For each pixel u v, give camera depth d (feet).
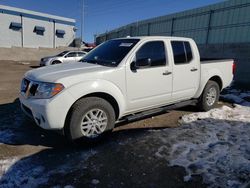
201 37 55.26
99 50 16.19
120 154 12.25
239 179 10.11
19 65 71.15
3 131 14.70
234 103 23.00
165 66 15.55
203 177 10.30
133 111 14.79
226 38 48.60
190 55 17.47
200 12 54.95
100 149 12.78
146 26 77.92
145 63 13.89
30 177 10.11
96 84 12.45
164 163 11.43
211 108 20.20
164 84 15.61
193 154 12.25
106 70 12.93
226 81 21.27
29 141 13.50
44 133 14.56
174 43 16.47
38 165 11.06
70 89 11.74
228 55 46.24
